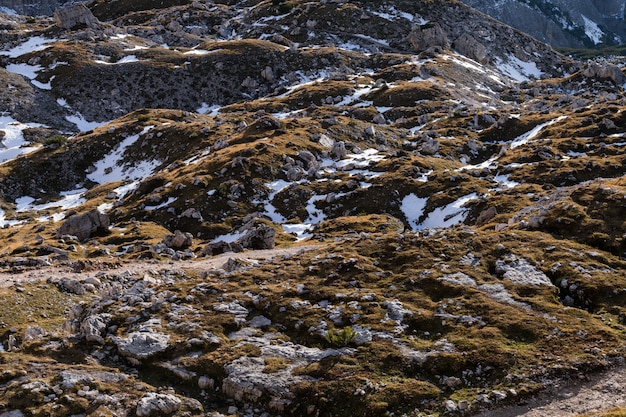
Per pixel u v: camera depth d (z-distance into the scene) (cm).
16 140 14650
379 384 2544
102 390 2544
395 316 3138
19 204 11656
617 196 4609
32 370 2689
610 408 2278
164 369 2769
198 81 18675
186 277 4534
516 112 14088
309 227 8081
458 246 3994
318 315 3189
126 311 3322
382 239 4253
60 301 4222
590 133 10788
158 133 13188
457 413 2370
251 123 13238
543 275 3544
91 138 13612
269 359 2780
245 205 8919
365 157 10844
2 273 4928
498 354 2705
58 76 18075
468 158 11119
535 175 8931
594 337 2823
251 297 3447
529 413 2345
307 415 2438
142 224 8438
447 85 17388
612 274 3500
